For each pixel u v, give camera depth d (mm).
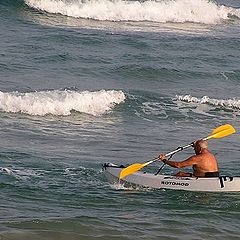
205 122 76312
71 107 75500
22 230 38844
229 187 48375
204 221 42469
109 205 44875
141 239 38875
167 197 47125
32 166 53375
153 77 92750
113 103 79312
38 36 107250
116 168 50844
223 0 147250
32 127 68688
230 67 100938
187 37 118250
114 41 108625
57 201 45156
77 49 101875
